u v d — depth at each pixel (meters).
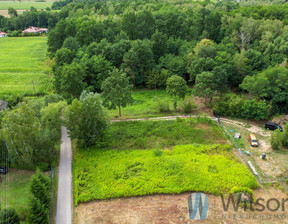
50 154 41.78
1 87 74.56
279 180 38.78
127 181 37.81
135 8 130.88
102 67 71.12
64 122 44.53
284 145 46.53
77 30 90.75
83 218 32.38
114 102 54.91
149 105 64.19
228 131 52.00
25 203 34.62
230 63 67.25
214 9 116.62
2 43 129.75
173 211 33.38
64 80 61.69
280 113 59.56
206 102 62.06
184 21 94.38
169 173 39.34
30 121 39.25
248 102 54.44
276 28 80.75
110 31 86.00
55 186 37.47
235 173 39.09
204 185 37.03
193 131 51.41
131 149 45.78
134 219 32.22
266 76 58.28
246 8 103.12
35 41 135.12
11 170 41.62
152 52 78.38
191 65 69.25
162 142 47.97
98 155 43.91
